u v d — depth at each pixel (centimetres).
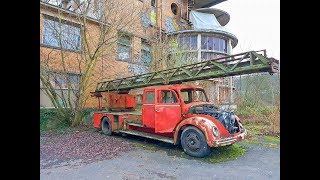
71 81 1188
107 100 1009
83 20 1162
